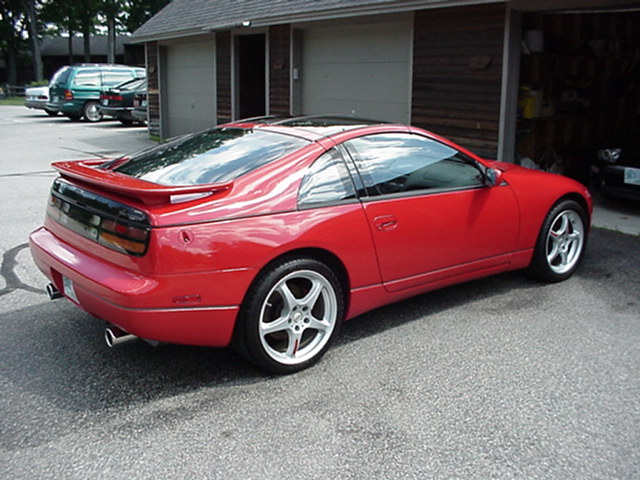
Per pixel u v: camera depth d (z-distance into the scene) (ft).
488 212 14.48
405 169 13.23
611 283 16.70
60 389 11.03
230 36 42.27
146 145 49.16
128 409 10.36
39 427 9.81
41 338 13.19
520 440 9.47
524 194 15.31
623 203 26.48
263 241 10.82
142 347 12.82
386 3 27.53
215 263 10.40
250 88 43.73
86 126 66.08
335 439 9.50
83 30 191.11
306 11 32.45
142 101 58.44
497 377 11.46
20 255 19.10
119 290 10.02
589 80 30.30
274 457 9.05
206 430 9.75
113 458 9.02
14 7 176.86
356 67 32.94
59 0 181.47
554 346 12.79
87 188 11.51
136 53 147.84
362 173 12.54
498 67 25.13
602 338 13.19
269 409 10.37
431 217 13.34
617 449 9.25
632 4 22.41
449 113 27.73
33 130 61.21
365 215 12.24
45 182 31.91
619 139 25.66
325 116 14.73
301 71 36.73
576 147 30.40
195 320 10.47
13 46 184.14
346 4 30.07
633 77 32.40
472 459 9.00
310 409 10.37
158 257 9.98
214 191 10.79
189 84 48.88
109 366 11.93
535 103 27.07
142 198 10.11
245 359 11.60
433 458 9.02
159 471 8.73
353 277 12.30
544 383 11.24
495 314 14.53
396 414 10.21
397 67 30.53
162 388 11.09
